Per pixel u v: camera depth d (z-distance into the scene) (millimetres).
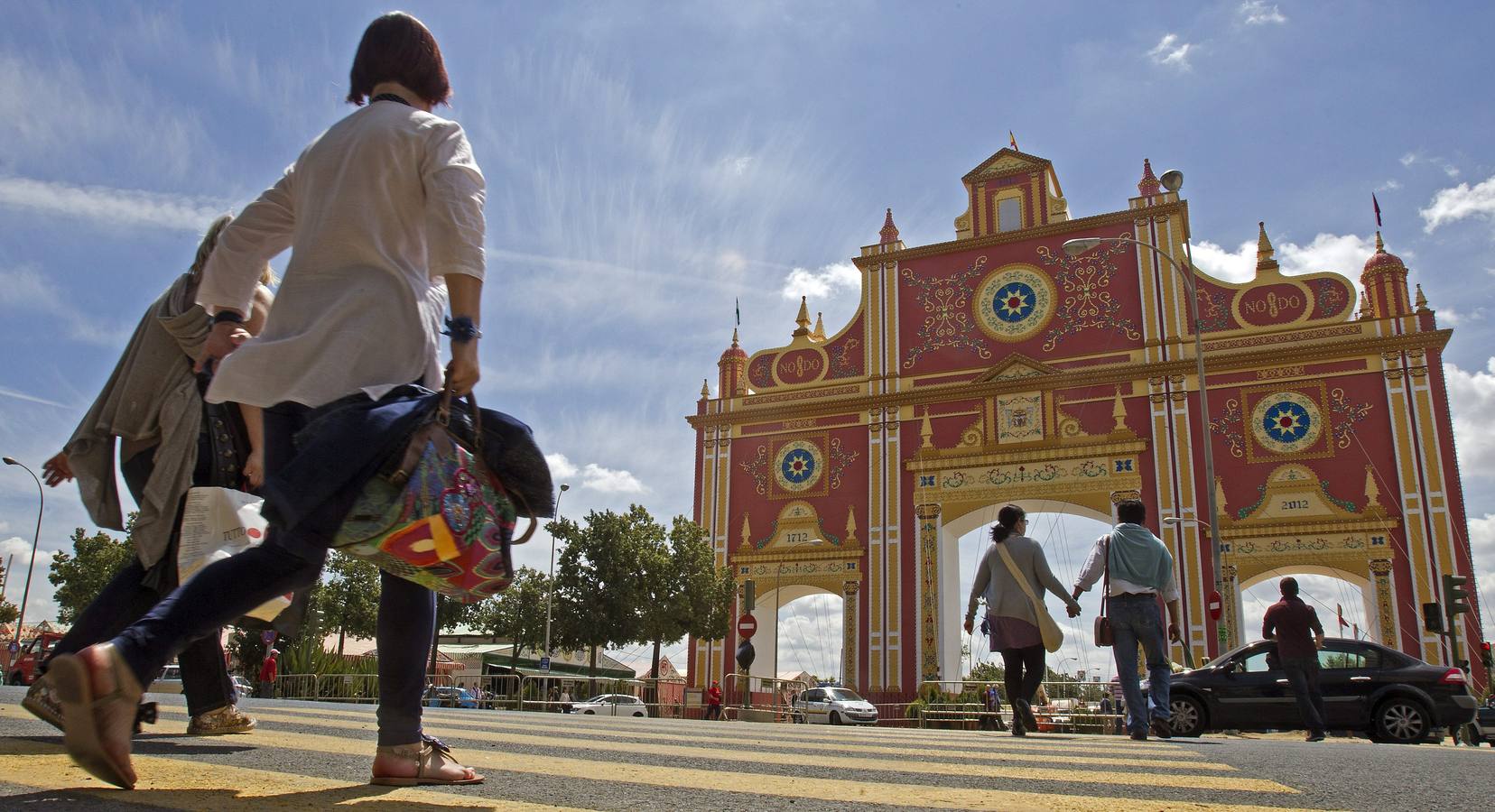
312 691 18516
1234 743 6082
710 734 5219
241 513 3307
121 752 1905
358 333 2273
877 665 27734
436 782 2400
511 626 38469
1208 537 25453
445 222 2336
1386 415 24906
